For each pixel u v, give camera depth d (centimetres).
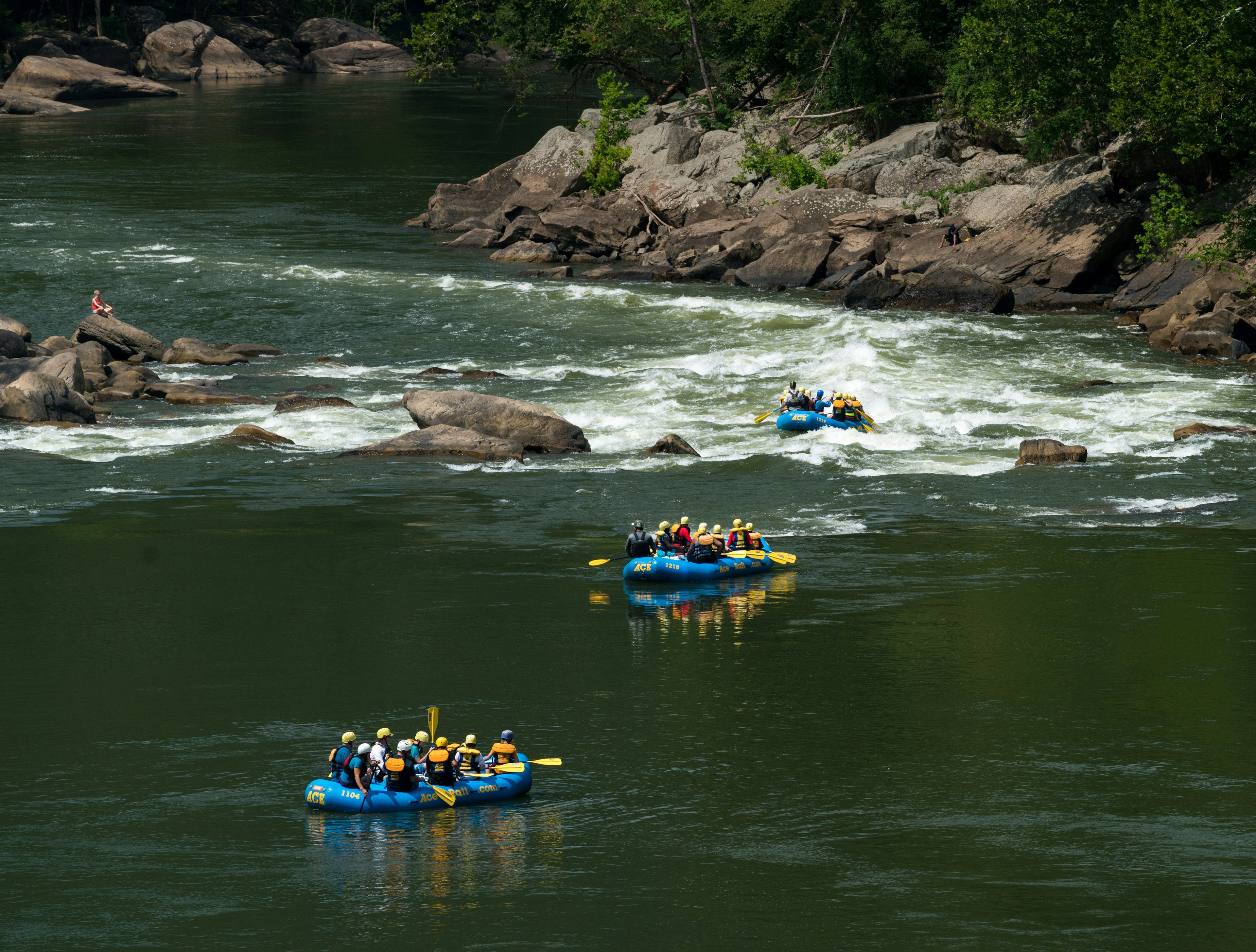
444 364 12644
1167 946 3534
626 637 6338
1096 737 5119
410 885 3928
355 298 15638
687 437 10088
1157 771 4809
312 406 10762
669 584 7150
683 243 18750
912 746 5056
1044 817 4419
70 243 18562
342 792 4506
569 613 6688
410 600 6831
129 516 8169
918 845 4206
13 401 10150
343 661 5988
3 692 5591
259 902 3816
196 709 5419
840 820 4406
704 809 4503
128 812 4481
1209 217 13825
